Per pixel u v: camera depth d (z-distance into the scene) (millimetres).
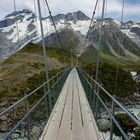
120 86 95062
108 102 10883
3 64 117688
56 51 185125
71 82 42219
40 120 12430
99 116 12867
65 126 14539
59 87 26047
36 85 55094
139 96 96562
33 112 10195
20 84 55188
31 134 9789
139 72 141750
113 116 8148
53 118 16234
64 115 17203
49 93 16203
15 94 43000
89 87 20922
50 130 13719
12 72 83562
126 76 104875
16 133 7914
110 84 67938
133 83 105875
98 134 12648
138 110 75438
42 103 13094
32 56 124812
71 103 21797
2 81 73375
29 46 175375
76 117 16688
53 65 103812
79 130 13852
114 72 99875
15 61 120000
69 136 12875
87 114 17578
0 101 40781
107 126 11422
